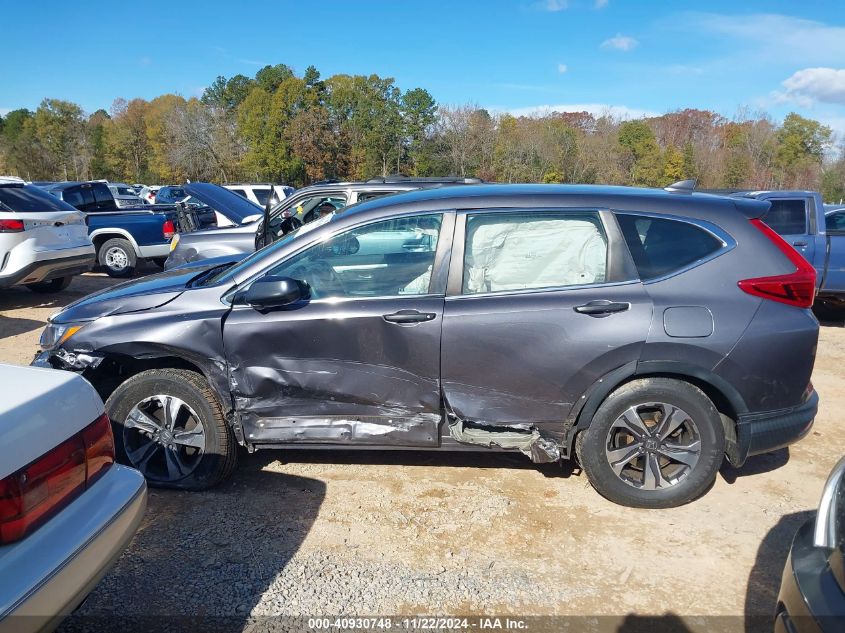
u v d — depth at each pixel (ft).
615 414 11.03
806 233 27.17
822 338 25.49
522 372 10.96
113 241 38.09
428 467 13.15
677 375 11.03
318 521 11.16
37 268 27.14
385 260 11.51
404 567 9.89
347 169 186.91
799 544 7.04
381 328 11.13
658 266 11.04
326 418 11.58
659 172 209.87
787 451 14.24
